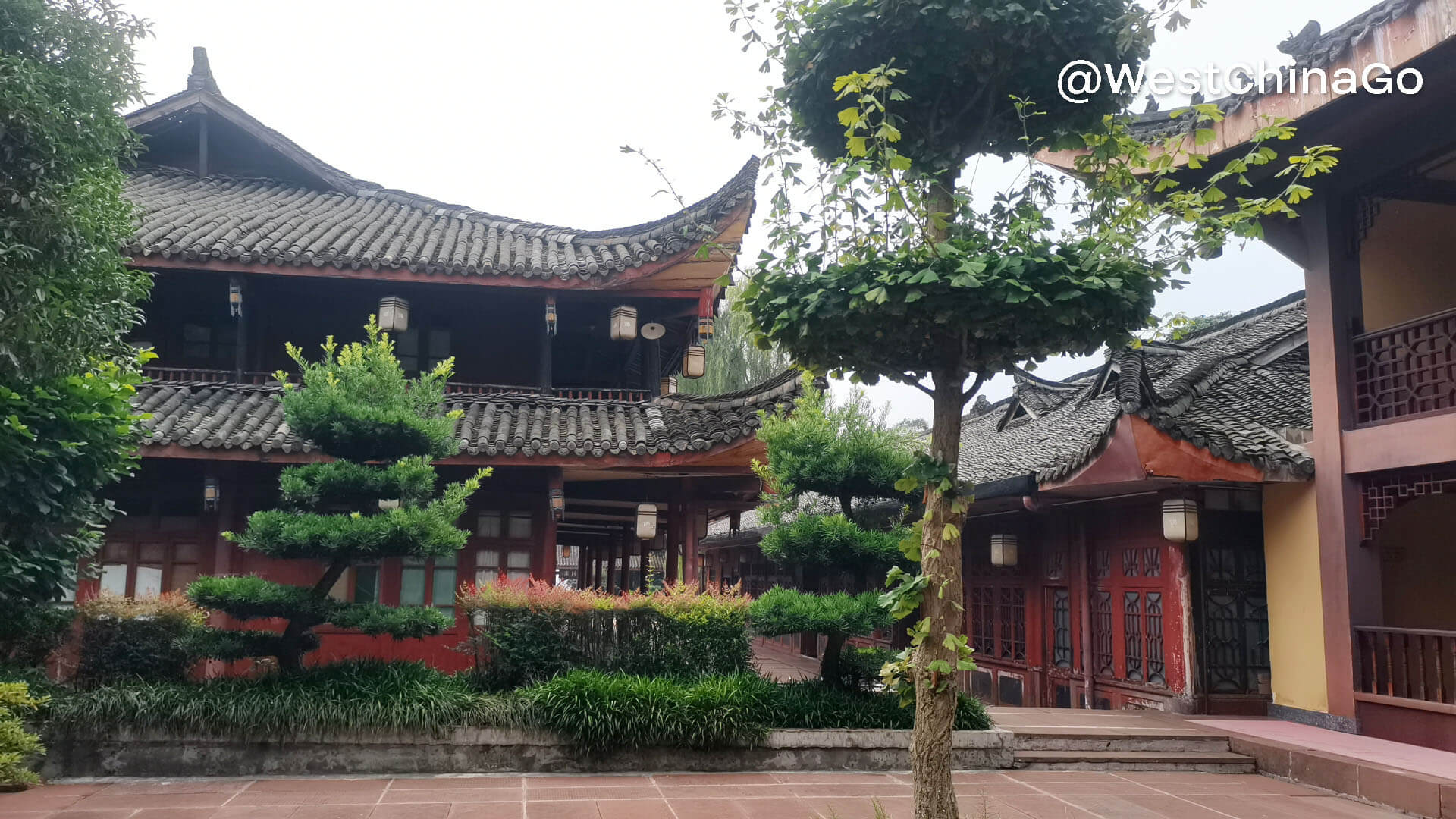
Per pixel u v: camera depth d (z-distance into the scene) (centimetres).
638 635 891
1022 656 1392
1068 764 865
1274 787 806
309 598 783
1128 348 399
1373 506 926
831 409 908
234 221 1203
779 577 2100
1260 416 1087
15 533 774
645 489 1250
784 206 434
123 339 1170
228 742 750
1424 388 939
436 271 1097
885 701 873
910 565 848
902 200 373
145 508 1086
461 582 1100
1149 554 1118
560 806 671
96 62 618
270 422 1037
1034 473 1148
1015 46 397
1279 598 1020
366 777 755
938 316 361
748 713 820
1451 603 1081
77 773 732
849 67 421
